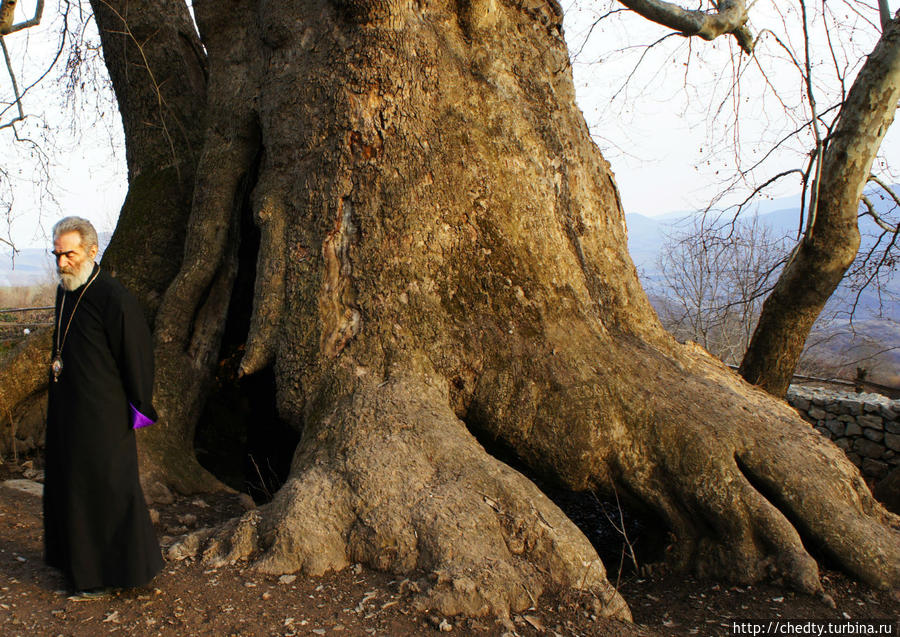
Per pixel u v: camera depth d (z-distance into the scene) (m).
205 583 3.93
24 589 3.74
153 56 7.69
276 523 4.28
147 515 3.76
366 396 5.04
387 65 5.53
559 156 6.25
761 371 8.48
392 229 5.48
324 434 4.94
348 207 5.55
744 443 5.24
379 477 4.44
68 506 3.59
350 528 4.29
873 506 5.37
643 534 5.83
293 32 5.84
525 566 4.08
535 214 5.91
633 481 5.23
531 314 5.62
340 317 5.43
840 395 9.79
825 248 7.75
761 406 5.82
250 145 6.50
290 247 5.67
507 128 5.95
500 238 5.70
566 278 5.91
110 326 3.62
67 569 3.62
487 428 5.42
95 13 7.85
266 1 6.02
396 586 3.95
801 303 8.10
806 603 4.52
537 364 5.45
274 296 5.65
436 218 5.55
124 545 3.62
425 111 5.63
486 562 3.99
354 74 5.53
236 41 6.79
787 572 4.71
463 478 4.46
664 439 5.24
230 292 6.71
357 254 5.48
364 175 5.52
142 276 7.21
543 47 6.48
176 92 7.75
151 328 6.87
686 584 4.91
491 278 5.62
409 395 5.04
